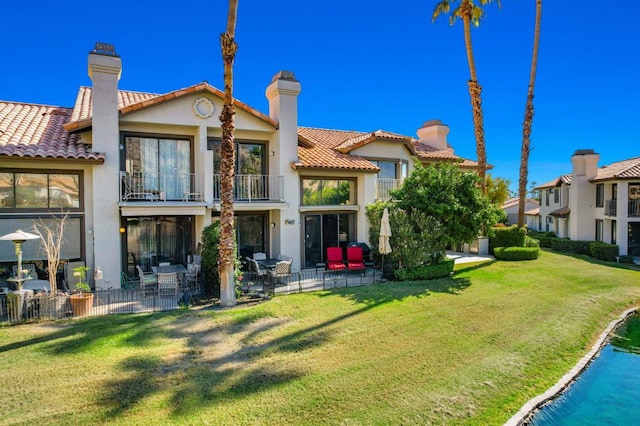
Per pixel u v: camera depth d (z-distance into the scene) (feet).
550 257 88.69
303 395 26.89
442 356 34.35
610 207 108.88
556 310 49.44
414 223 65.31
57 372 28.73
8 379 27.61
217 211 63.87
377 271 68.85
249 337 36.86
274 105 69.51
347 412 25.27
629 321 50.80
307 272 67.82
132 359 31.19
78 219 54.29
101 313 43.57
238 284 51.19
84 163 53.42
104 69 54.44
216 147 65.62
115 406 24.64
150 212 55.67
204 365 30.76
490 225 67.62
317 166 68.44
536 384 31.60
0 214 49.93
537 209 172.65
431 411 26.11
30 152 48.88
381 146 83.10
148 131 60.23
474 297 53.01
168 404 25.08
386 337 37.93
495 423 25.82
